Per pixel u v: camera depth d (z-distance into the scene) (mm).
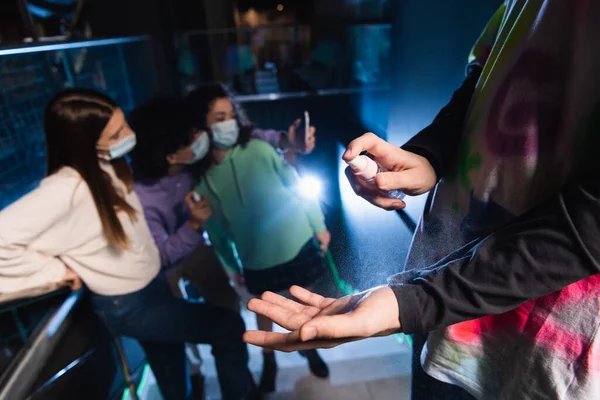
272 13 2494
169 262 1327
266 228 1127
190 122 1275
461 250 389
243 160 1251
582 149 336
